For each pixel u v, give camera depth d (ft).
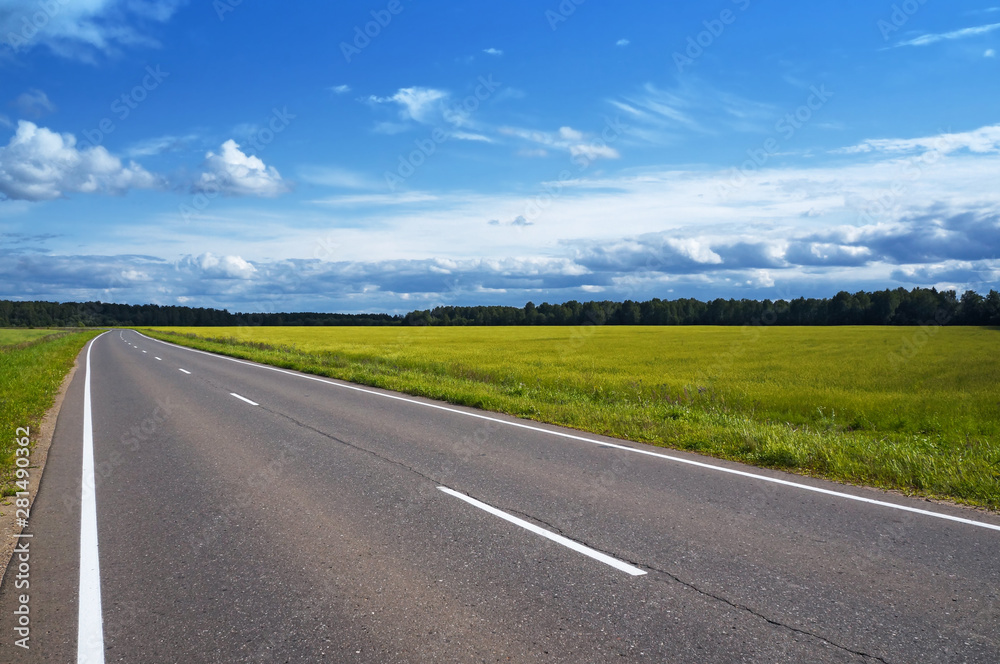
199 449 26.73
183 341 149.59
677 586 12.79
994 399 45.88
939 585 12.82
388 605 11.96
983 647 10.37
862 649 10.32
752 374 67.41
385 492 19.90
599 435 30.58
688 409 39.65
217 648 10.44
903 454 23.98
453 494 19.67
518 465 23.77
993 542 15.35
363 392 48.91
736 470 23.17
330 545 15.19
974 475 20.86
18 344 138.21
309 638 10.73
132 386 52.75
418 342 142.92
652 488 20.47
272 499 19.15
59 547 15.16
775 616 11.48
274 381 57.31
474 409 39.93
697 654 10.18
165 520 17.16
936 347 107.96
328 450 26.55
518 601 12.10
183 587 12.84
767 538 15.64
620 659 10.03
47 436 30.07
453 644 10.50
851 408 42.86
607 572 13.51
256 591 12.62
